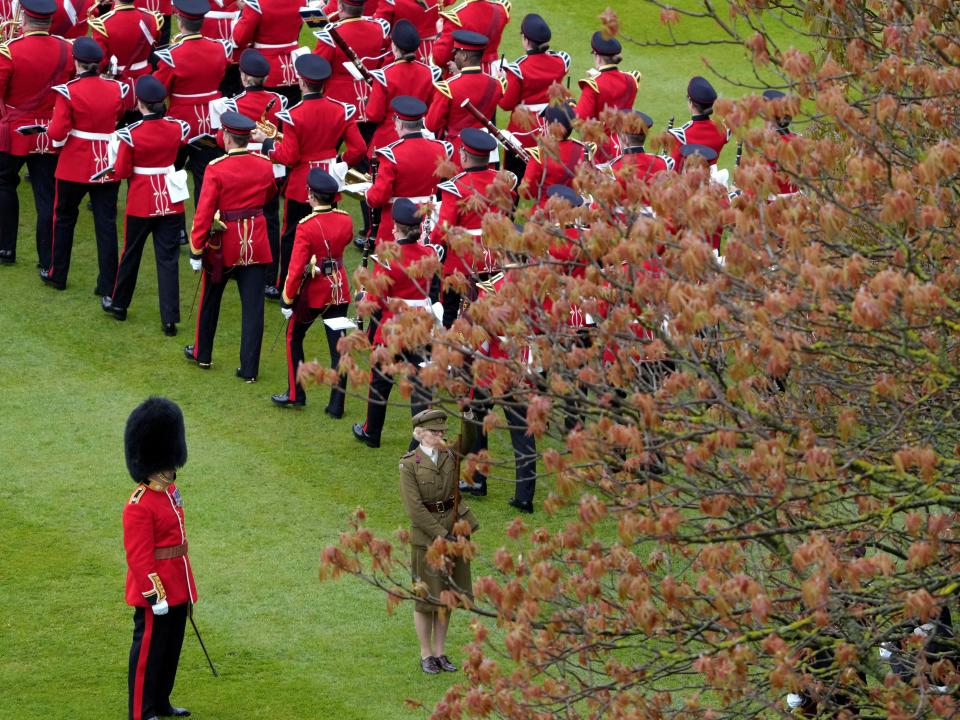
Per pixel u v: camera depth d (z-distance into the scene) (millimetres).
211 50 58281
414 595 28438
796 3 31812
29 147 55656
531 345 26641
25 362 52156
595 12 85750
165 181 53188
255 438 49312
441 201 52500
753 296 24984
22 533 42812
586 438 24734
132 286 54875
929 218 24000
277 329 56312
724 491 25531
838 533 27453
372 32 61094
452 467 38125
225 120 50219
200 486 46219
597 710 26938
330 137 55469
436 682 38031
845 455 26312
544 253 26562
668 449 26812
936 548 24438
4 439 47594
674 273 26078
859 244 29000
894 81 26438
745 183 24547
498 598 26453
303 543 43688
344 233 49625
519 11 85312
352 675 38156
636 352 27547
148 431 35094
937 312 25656
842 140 30547
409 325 25922
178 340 54719
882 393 24875
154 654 35312
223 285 51969
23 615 39312
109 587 40750
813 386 28094
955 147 23750
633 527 25000
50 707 35906
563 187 37031
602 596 27375
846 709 26359
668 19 28797
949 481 26297
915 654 27828
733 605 25266
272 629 39875
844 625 26734
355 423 50562
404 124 51656
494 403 26969
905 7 28859
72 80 54281
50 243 56938
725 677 23766
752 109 25391
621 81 58219
